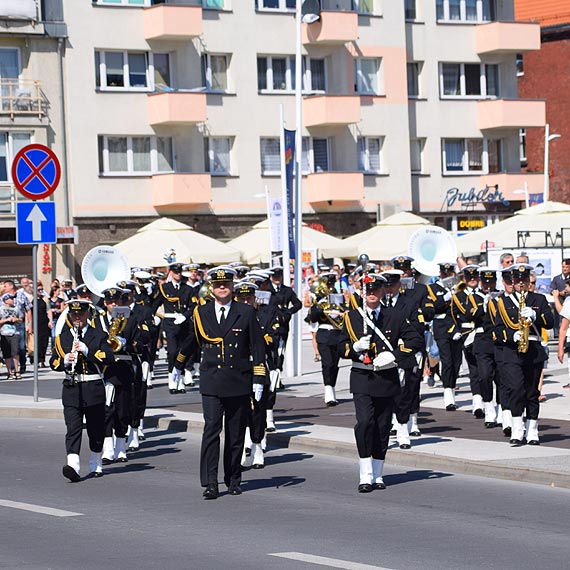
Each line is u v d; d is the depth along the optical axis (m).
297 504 19.16
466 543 15.93
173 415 30.42
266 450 25.73
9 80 67.62
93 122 69.44
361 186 76.00
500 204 82.25
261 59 74.62
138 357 25.84
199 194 71.06
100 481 21.83
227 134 73.31
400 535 16.52
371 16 77.50
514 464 21.66
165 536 16.55
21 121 67.69
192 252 58.84
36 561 15.01
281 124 40.06
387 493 20.16
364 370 20.23
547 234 46.28
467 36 81.31
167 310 36.44
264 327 26.11
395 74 78.25
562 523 17.38
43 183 33.91
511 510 18.44
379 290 20.19
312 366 44.69
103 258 35.72
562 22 99.88
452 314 28.05
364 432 20.17
